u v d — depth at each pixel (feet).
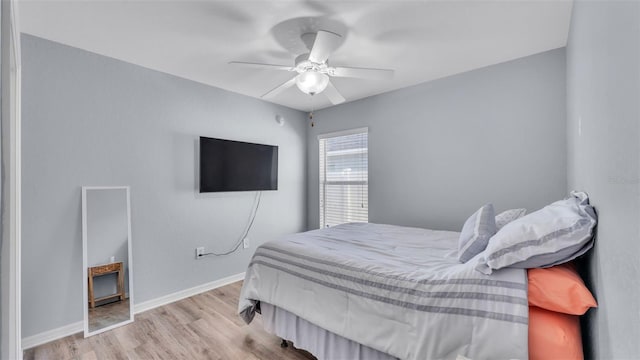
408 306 4.78
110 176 8.68
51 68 7.67
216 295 10.52
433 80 10.82
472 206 9.97
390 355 4.99
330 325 5.71
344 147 13.78
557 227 3.93
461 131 10.17
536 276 4.02
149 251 9.50
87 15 6.53
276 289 6.87
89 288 8.13
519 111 9.00
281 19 6.77
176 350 7.09
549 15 6.63
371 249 6.93
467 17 6.72
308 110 15.01
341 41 7.84
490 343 3.97
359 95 12.64
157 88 9.74
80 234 8.10
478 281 4.31
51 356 6.89
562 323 3.83
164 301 9.80
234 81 10.80
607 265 2.99
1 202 2.43
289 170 14.25
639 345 1.95
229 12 6.48
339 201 13.96
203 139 10.75
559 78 8.31
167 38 7.61
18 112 5.83
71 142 7.98
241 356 6.82
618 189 2.50
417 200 11.32
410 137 11.48
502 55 8.77
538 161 8.70
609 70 2.77
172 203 10.10
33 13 6.40
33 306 7.34
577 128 5.68
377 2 6.18
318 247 7.03
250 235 12.55
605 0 2.89
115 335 7.79
